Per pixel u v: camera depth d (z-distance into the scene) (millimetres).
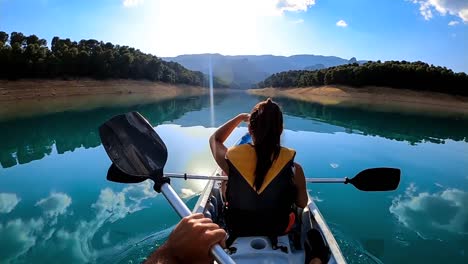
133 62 49469
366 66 50312
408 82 44500
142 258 3834
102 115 17156
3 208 5270
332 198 5887
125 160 1574
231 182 2539
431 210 5535
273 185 2457
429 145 11289
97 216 4902
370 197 5973
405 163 8609
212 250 655
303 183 2730
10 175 6953
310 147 9969
